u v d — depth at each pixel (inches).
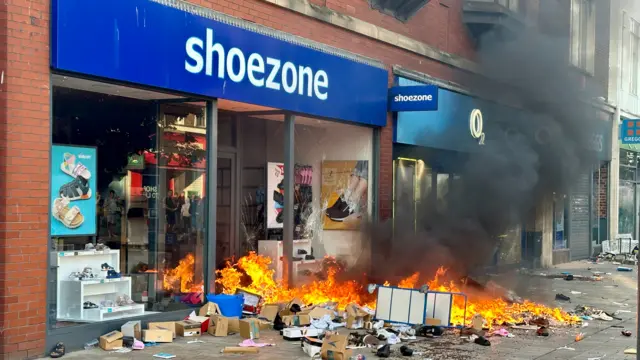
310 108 498.3
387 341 378.9
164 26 379.9
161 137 411.2
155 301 402.3
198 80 402.0
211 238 422.9
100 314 359.9
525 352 362.3
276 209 547.5
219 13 418.0
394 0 589.0
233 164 514.3
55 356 323.0
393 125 602.2
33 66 319.6
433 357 346.0
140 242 400.2
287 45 473.1
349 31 542.0
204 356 335.6
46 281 326.6
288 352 348.2
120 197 390.3
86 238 368.8
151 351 343.0
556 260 917.8
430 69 653.3
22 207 315.6
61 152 354.9
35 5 319.6
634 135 1055.0
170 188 414.3
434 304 405.4
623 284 700.0
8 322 309.0
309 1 499.5
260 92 451.2
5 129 309.0
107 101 386.9
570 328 441.7
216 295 413.1
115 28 351.6
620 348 378.9
